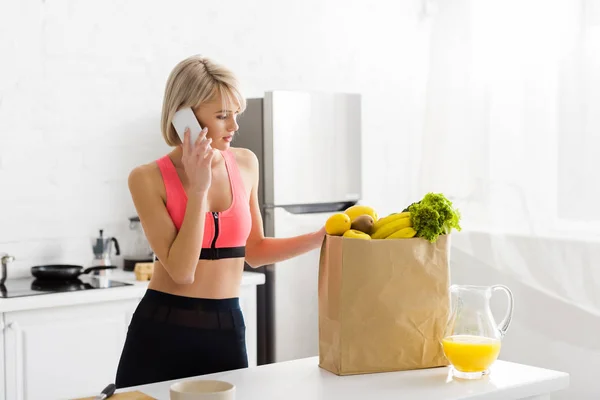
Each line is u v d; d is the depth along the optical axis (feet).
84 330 10.09
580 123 11.91
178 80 6.27
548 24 12.38
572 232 12.05
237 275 6.84
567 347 12.07
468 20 13.60
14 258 10.89
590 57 11.82
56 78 11.60
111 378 10.37
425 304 5.87
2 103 11.18
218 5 13.11
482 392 5.28
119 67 12.16
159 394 5.24
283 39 13.92
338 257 5.73
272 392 5.30
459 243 13.47
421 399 5.12
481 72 13.39
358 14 14.90
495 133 13.15
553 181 12.28
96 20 11.91
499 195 13.05
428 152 14.19
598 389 11.69
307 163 12.51
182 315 6.58
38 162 11.51
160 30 12.52
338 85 14.66
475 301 5.66
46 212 11.59
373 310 5.75
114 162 12.20
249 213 6.97
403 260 5.78
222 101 6.26
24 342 9.62
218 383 4.66
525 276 12.57
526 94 12.66
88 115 11.91
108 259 11.61
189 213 6.24
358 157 13.19
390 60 15.37
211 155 6.12
